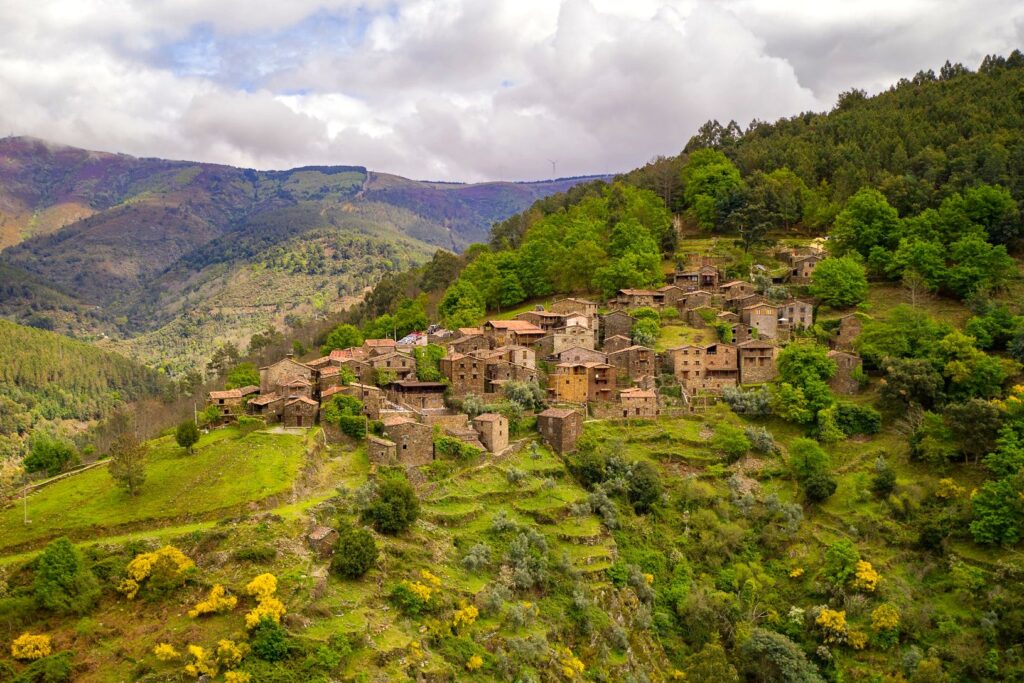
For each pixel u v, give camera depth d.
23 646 81.25
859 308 187.75
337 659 82.19
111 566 91.88
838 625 113.12
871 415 151.00
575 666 100.00
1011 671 104.69
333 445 131.75
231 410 145.25
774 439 152.12
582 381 159.75
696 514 134.50
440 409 148.50
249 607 86.88
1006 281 186.00
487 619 99.44
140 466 113.62
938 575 122.06
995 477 133.88
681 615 118.56
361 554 95.44
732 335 177.00
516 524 117.06
